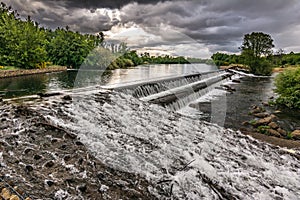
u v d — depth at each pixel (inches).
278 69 1664.6
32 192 131.0
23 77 750.5
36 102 263.1
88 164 159.9
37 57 996.6
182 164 168.7
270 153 273.3
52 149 172.2
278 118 462.3
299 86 559.8
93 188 142.6
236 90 804.0
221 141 251.3
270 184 203.5
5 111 228.4
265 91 789.9
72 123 207.2
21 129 194.4
